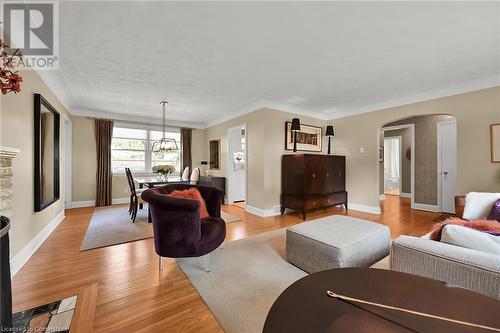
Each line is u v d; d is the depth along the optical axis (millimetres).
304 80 3215
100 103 4449
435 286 986
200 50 2383
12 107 2070
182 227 1902
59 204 3652
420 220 3939
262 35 2104
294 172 4238
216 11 1767
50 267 2145
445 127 4609
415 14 1796
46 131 2992
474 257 1050
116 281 1902
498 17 1816
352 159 4852
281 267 2164
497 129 2965
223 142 5699
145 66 2771
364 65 2729
